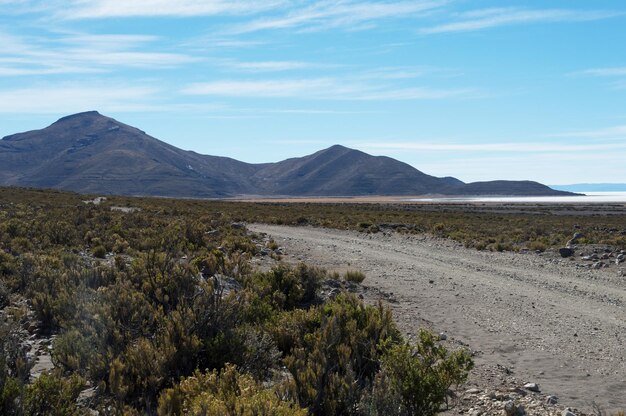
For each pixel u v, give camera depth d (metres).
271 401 5.84
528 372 9.92
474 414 7.79
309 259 23.59
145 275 12.41
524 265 24.09
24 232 22.75
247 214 53.69
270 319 10.74
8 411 6.02
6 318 9.53
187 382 6.68
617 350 11.42
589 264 24.31
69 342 8.49
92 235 23.92
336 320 9.31
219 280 14.18
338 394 7.03
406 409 7.02
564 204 184.25
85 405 6.92
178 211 47.66
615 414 7.93
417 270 21.64
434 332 12.43
